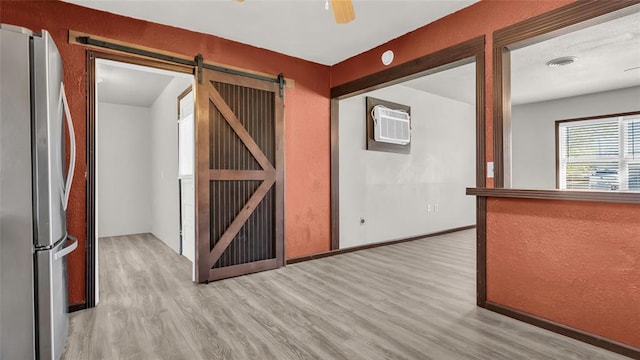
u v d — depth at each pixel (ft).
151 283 10.30
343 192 14.39
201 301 8.78
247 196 11.33
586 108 18.70
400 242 16.34
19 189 5.22
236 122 11.00
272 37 10.74
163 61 9.75
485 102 8.32
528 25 7.44
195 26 9.95
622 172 17.62
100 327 7.30
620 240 6.17
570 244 6.79
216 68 10.62
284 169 12.16
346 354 6.19
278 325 7.36
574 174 19.29
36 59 5.39
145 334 6.98
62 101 6.40
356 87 12.35
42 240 5.44
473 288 9.68
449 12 9.07
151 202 19.71
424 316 7.79
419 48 10.03
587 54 12.57
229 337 6.84
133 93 16.98
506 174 7.96
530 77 15.48
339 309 8.21
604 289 6.36
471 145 20.74
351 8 5.32
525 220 7.48
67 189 6.46
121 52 9.10
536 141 20.57
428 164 18.12
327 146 13.48
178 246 14.28
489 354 6.14
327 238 13.52
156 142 18.37
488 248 8.15
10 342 5.16
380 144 15.71
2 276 5.11
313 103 13.07
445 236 18.16
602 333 6.37
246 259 11.28
